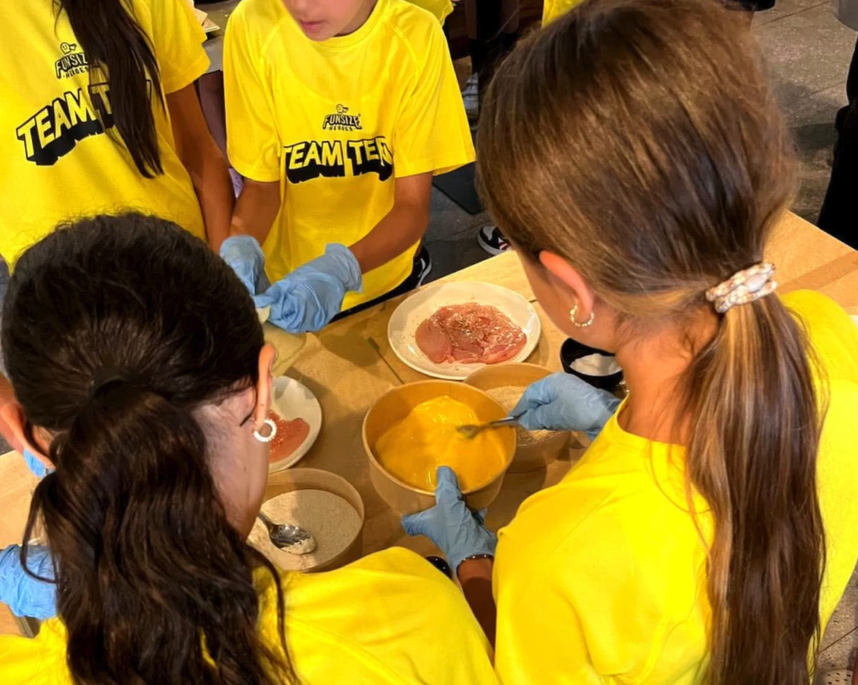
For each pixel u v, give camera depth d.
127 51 1.23
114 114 1.26
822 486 0.75
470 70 3.75
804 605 0.72
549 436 1.09
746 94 0.54
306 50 1.43
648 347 0.64
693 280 0.57
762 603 0.67
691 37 0.53
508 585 0.70
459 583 0.93
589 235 0.56
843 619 1.59
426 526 0.99
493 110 0.60
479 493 1.00
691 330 0.61
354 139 1.53
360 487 1.11
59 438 0.53
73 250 0.54
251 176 1.56
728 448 0.60
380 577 0.66
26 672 0.61
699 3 0.56
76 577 0.52
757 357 0.58
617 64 0.53
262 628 0.57
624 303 0.60
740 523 0.62
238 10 1.47
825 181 3.15
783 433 0.60
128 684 0.52
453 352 1.32
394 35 1.42
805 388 0.61
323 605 0.62
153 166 1.34
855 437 0.75
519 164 0.57
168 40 1.41
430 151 1.52
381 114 1.50
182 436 0.51
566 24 0.57
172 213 1.44
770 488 0.62
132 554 0.50
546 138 0.55
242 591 0.53
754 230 0.56
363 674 0.59
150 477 0.49
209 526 0.52
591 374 1.18
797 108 3.58
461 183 3.27
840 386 0.74
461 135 1.52
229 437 0.59
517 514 0.75
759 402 0.59
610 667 0.68
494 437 1.11
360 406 1.24
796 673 0.76
